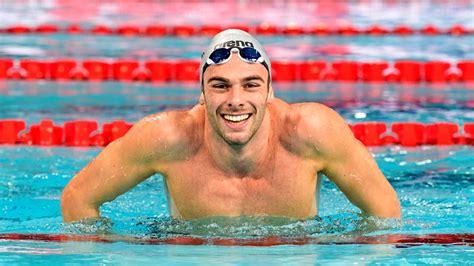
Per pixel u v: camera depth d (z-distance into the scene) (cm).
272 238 1307
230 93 1205
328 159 1309
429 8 3744
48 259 1224
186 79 2759
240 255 1223
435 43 3114
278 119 1314
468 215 1512
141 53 2947
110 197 1362
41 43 3088
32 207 1580
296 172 1307
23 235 1375
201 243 1294
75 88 2628
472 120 2209
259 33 3303
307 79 2758
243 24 3388
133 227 1410
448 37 3225
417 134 2111
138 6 3791
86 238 1339
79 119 2214
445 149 2045
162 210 1541
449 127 2111
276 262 1190
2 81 2706
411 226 1419
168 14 3597
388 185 1372
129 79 2755
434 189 1708
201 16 3553
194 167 1309
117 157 1323
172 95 2527
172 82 2744
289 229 1331
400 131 2111
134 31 3294
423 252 1253
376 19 3506
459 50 2983
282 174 1305
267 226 1336
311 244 1285
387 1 3934
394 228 1372
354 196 1355
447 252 1256
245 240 1303
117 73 2759
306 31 3303
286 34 3300
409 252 1251
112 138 2106
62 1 3894
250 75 1208
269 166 1303
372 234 1351
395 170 1859
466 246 1294
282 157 1302
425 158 1962
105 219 1397
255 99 1212
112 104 2398
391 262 1200
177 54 2931
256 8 3731
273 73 2755
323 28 3322
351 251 1250
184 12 3638
